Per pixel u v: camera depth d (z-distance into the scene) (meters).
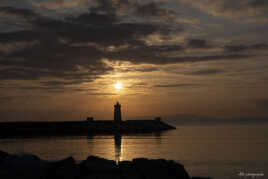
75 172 13.76
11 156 14.74
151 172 14.76
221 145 46.56
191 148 42.62
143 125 111.88
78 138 70.94
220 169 24.59
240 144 47.78
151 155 34.81
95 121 108.62
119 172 14.64
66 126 99.19
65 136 79.06
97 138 70.38
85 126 102.00
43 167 13.98
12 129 91.75
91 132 95.31
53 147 46.69
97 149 42.84
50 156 34.50
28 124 98.56
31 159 14.52
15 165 13.74
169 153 36.47
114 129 99.75
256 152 36.50
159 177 14.49
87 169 14.45
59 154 36.50
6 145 51.12
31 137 75.81
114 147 45.75
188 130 110.81
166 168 15.27
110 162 15.80
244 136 69.50
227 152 36.94
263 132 88.06
